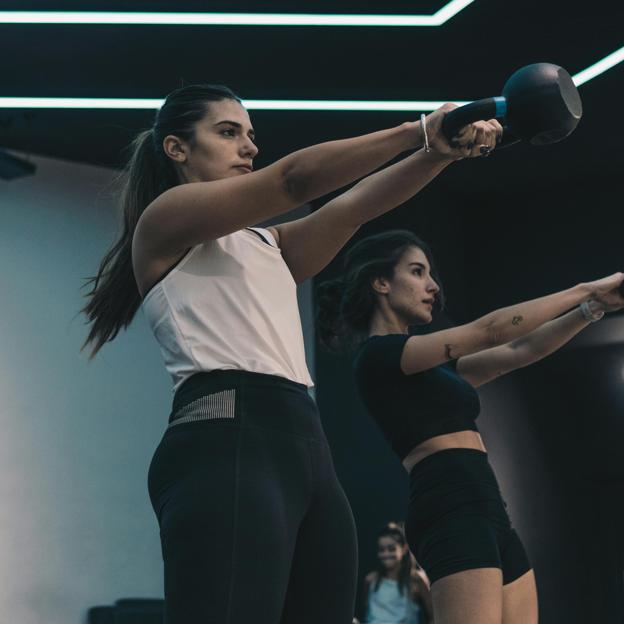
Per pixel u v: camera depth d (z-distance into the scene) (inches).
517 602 104.7
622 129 287.4
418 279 119.6
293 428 63.2
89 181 304.3
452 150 61.3
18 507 275.4
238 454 60.7
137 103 266.4
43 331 288.8
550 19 233.9
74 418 288.2
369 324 121.6
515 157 305.0
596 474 301.1
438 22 233.3
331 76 255.1
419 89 261.3
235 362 63.7
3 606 267.6
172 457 62.0
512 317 107.1
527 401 307.1
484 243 328.5
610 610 298.5
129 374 299.3
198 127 71.8
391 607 255.9
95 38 236.8
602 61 252.7
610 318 294.4
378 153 60.5
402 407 109.7
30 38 237.1
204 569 57.9
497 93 263.1
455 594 100.0
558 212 320.5
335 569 63.8
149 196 74.4
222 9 225.0
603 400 296.5
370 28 234.8
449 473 105.9
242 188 62.0
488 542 102.0
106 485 289.0
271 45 240.8
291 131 283.3
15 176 278.7
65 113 272.4
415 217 314.5
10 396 280.7
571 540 301.4
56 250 295.6
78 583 279.0
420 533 106.2
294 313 68.7
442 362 108.3
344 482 295.9
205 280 66.2
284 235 74.6
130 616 270.2
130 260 74.0
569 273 315.3
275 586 59.1
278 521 59.8
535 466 303.9
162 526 61.0
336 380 303.1
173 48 241.6
